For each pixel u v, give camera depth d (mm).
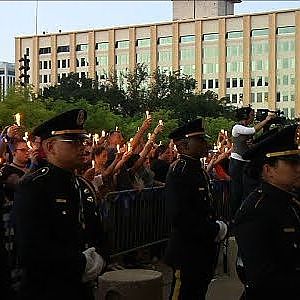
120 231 7402
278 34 91188
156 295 5355
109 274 5516
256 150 3242
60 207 3383
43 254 3240
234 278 7242
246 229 3057
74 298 3406
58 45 102625
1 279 3475
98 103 41062
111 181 7422
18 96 30688
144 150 8203
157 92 60375
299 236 3051
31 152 5371
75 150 3482
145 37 97688
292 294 2953
